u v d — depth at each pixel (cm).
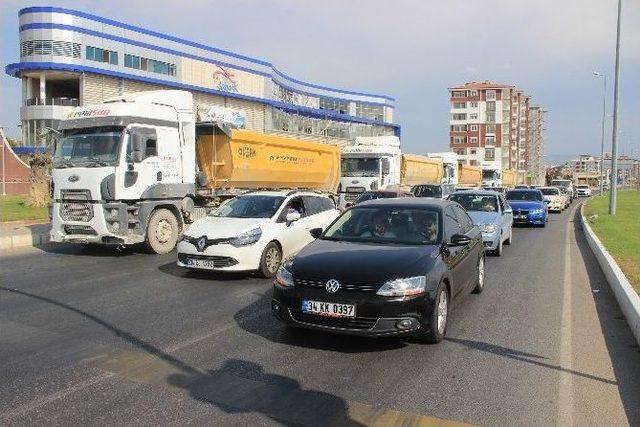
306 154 1945
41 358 529
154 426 389
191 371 500
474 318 709
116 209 1163
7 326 639
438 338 587
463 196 1455
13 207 2192
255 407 424
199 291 848
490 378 494
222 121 1503
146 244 1245
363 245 647
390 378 490
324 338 606
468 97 11494
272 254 966
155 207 1264
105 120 1171
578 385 480
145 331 626
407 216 705
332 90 7206
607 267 1006
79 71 3884
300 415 411
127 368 505
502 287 920
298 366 518
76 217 1174
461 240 673
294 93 6500
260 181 1720
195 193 1395
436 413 420
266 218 987
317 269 572
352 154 2375
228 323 665
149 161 1232
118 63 4128
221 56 5022
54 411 412
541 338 620
